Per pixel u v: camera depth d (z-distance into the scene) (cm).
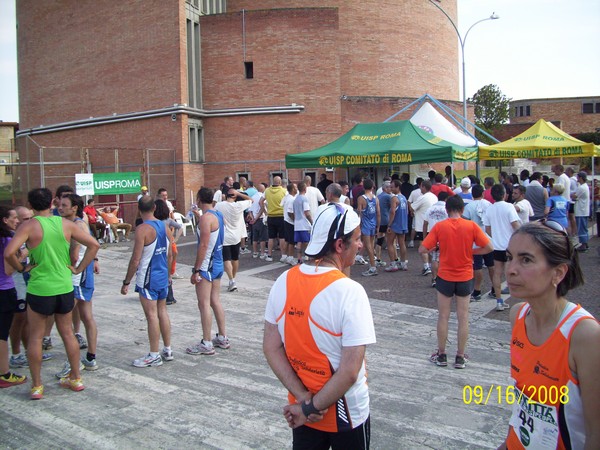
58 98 2962
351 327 273
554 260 232
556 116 5706
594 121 5625
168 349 694
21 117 3241
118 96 2669
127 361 697
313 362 281
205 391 594
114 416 534
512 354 255
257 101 2600
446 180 1856
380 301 989
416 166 2689
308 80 2594
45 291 564
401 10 3083
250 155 2605
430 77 3247
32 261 569
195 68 2594
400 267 1295
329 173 2578
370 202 1209
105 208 2022
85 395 588
